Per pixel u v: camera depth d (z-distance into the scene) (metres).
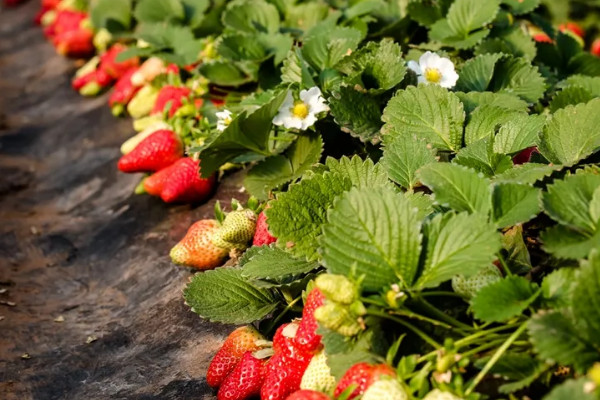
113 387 0.74
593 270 0.58
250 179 0.81
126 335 0.79
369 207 0.63
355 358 0.62
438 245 0.62
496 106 0.73
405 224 0.62
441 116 0.73
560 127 0.69
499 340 0.61
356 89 0.77
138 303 0.83
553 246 0.61
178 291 0.80
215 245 0.79
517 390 0.61
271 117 0.77
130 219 0.94
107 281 0.88
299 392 0.61
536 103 0.81
